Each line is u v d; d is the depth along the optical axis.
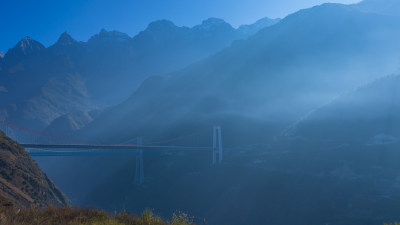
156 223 8.82
